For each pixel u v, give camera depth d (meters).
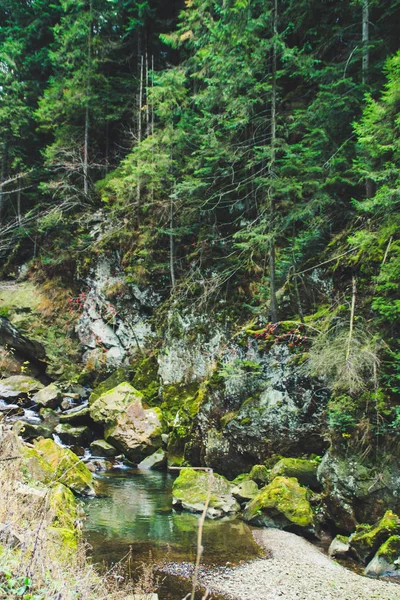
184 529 8.95
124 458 14.65
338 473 8.80
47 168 25.05
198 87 20.38
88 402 18.53
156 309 20.39
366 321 10.10
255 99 13.59
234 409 12.44
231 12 13.44
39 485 7.96
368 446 8.63
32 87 27.38
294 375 11.44
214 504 9.98
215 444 12.34
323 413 10.84
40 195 26.12
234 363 12.53
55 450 10.91
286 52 12.58
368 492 8.30
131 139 24.58
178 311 17.39
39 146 27.41
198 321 16.62
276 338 12.09
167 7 25.41
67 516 7.32
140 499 10.79
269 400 11.73
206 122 15.63
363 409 8.95
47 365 21.58
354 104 12.32
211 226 18.39
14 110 24.31
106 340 21.30
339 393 9.59
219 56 13.99
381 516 8.14
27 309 22.72
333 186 13.12
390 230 9.92
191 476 11.10
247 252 16.11
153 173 18.23
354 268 11.46
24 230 24.41
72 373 21.23
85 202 24.47
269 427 11.52
